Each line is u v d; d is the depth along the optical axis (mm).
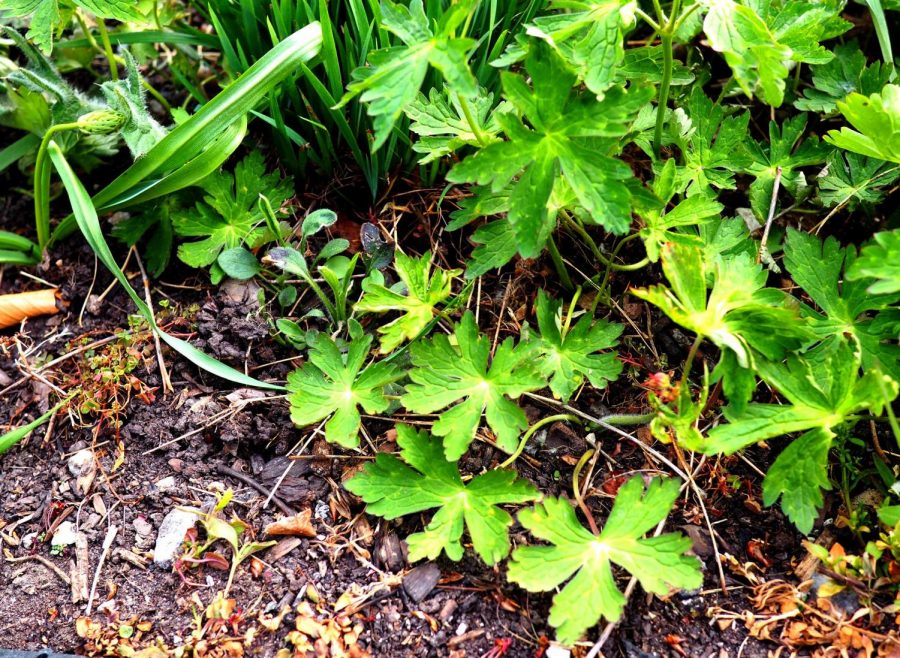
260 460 487
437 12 500
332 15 526
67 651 442
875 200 496
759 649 433
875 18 507
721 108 497
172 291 535
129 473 485
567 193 456
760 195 507
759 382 493
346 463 483
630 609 441
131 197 514
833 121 547
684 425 435
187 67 582
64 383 513
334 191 548
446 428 445
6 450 491
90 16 589
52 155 499
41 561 467
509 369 452
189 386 505
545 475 476
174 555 462
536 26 441
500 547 431
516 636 435
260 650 438
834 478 470
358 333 491
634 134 490
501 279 524
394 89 410
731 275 443
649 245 461
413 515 468
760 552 455
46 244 554
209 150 504
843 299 465
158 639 439
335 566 458
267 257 498
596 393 496
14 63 554
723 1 437
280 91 526
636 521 428
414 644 436
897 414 475
